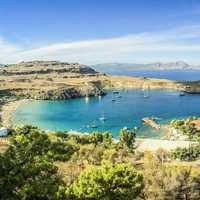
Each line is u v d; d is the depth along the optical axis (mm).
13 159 39500
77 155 81750
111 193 43438
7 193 34375
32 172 38656
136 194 45406
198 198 54250
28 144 53938
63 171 55812
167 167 61094
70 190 41406
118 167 45750
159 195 53250
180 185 53906
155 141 178000
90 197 42375
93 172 44656
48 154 67938
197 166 79188
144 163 83438
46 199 36312
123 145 135125
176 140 185125
